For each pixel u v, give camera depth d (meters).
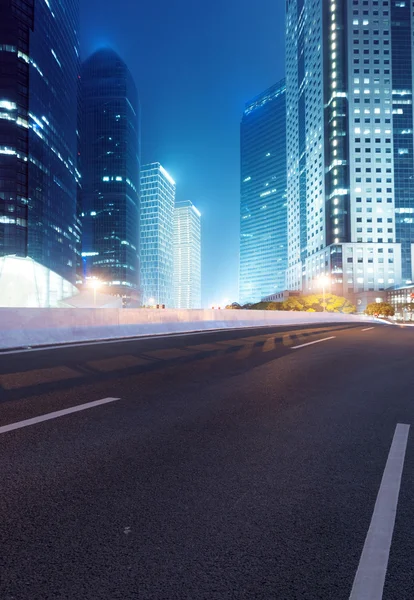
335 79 129.12
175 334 18.61
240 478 3.13
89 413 4.99
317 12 140.25
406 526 2.44
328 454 3.70
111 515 2.53
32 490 2.88
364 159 126.94
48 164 114.25
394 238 125.06
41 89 110.19
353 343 15.37
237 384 7.05
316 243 140.25
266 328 26.44
